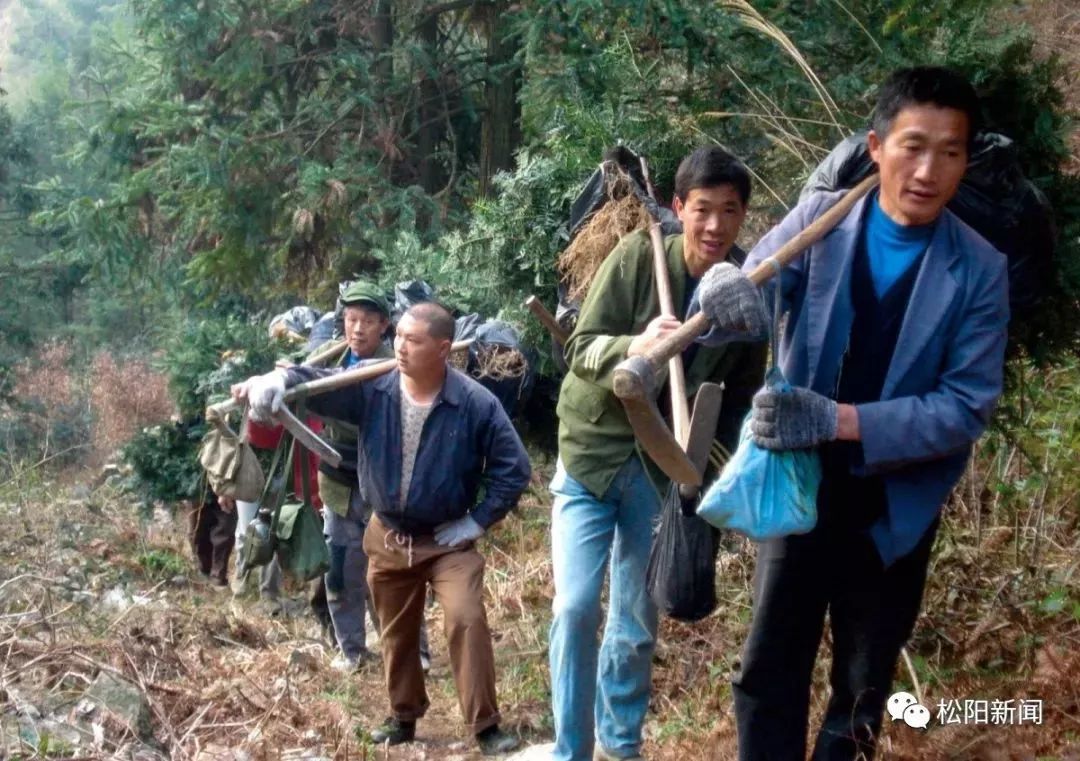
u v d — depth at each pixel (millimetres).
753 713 3199
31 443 17031
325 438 5543
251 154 10734
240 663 5332
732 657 4750
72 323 23484
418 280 6105
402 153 11195
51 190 12672
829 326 2965
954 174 2828
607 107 6133
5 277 19922
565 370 4457
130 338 21969
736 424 3742
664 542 3455
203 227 11164
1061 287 3838
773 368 2879
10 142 21562
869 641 3084
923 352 2896
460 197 11570
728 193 3592
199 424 8727
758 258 3055
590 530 3818
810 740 3898
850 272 2959
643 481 3754
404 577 4594
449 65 11367
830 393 2992
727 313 2777
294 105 11375
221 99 11312
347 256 10820
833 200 3045
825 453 3045
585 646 3816
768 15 7375
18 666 4426
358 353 5605
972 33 4918
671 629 5109
